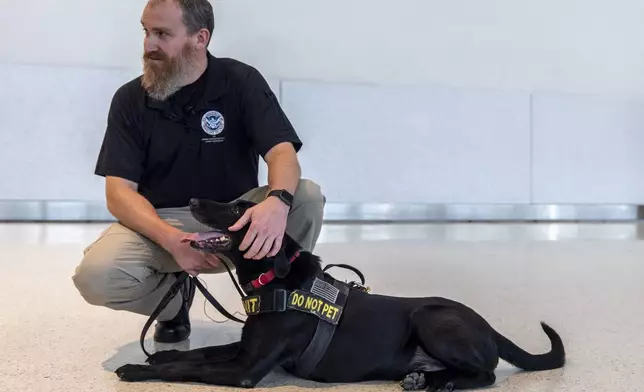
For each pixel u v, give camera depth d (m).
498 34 7.55
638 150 7.98
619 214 8.01
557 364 2.21
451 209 7.60
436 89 7.46
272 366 1.94
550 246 5.43
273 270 1.95
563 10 7.64
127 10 6.76
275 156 2.31
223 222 2.02
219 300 3.24
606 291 3.58
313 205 2.48
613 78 7.86
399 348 1.98
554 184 7.82
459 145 7.56
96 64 6.77
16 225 6.36
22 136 6.59
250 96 2.40
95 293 2.22
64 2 6.64
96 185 6.79
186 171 2.42
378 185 7.41
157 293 2.39
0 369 2.14
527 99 7.68
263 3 7.05
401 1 7.30
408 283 3.73
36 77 6.58
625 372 2.19
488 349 1.97
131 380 2.01
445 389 1.93
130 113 2.38
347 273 4.00
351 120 7.29
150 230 2.18
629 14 7.76
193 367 1.99
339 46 7.25
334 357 1.96
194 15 2.28
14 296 3.26
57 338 2.53
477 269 4.24
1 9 6.52
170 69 2.29
